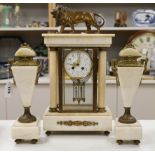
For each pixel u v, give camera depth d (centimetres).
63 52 104
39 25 222
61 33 103
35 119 98
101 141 97
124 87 94
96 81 104
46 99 214
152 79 212
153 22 216
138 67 91
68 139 99
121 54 93
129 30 219
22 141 96
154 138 100
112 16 243
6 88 130
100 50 102
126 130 93
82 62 105
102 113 103
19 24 233
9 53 242
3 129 109
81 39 100
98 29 106
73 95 107
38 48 231
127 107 96
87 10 242
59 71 103
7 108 216
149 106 216
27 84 94
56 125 102
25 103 96
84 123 102
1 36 241
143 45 217
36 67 93
